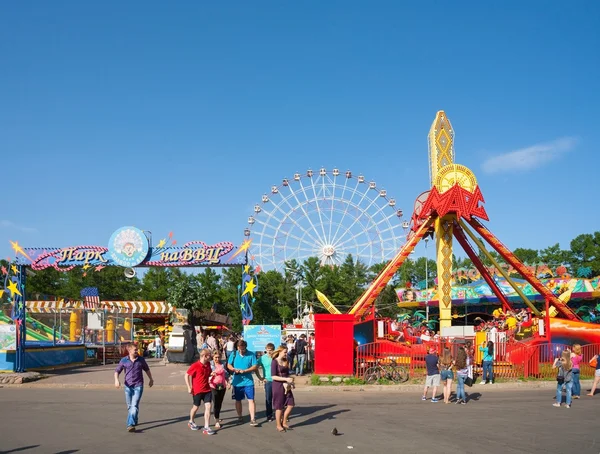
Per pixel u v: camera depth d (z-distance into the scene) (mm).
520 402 18625
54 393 21156
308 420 14781
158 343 42875
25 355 28031
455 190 35062
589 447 11562
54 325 32156
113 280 79000
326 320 24562
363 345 24750
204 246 28953
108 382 24297
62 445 11586
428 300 56844
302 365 25672
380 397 19922
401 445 11664
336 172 66500
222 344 33500
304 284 78688
